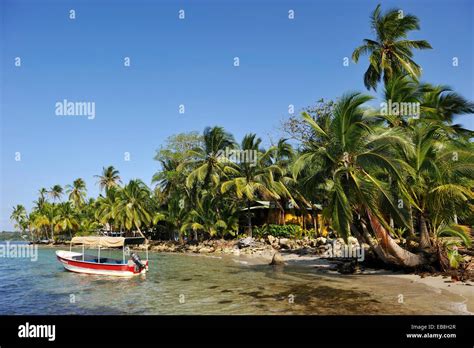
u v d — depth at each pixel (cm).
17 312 1552
